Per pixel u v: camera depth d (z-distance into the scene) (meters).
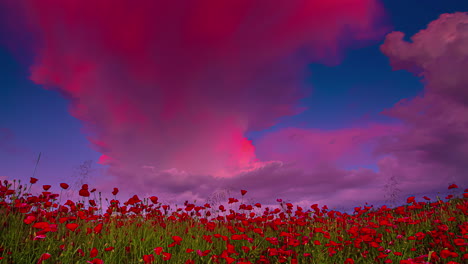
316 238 5.99
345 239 6.34
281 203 7.08
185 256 4.69
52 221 4.71
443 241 5.29
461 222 6.46
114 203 5.86
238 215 6.48
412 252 5.32
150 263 3.90
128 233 5.44
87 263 3.62
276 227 6.11
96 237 5.03
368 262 5.06
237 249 5.67
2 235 4.09
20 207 4.52
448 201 7.45
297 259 5.04
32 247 4.05
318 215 7.15
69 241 4.25
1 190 4.81
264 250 5.58
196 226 6.59
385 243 5.85
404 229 6.51
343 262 5.06
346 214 7.35
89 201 5.56
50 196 5.12
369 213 7.38
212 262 4.60
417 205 6.49
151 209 6.68
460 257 4.80
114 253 4.51
